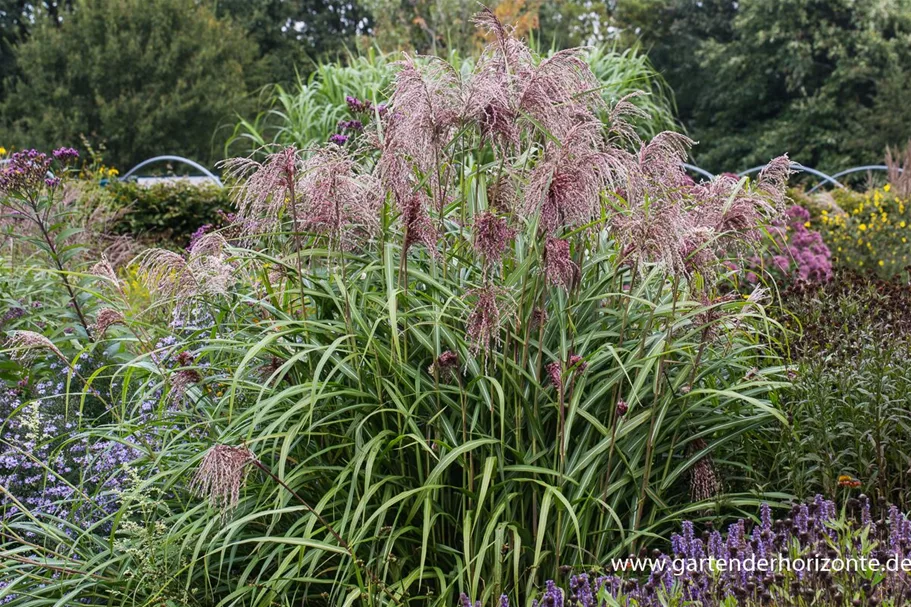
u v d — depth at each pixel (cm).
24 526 423
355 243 441
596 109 456
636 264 419
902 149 2706
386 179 406
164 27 2927
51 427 521
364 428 412
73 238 916
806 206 1269
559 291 429
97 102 2756
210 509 387
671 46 3625
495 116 409
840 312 612
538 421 408
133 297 626
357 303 428
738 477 468
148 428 470
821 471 475
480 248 381
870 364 485
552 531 411
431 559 409
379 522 376
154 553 391
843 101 3081
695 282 439
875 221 1147
